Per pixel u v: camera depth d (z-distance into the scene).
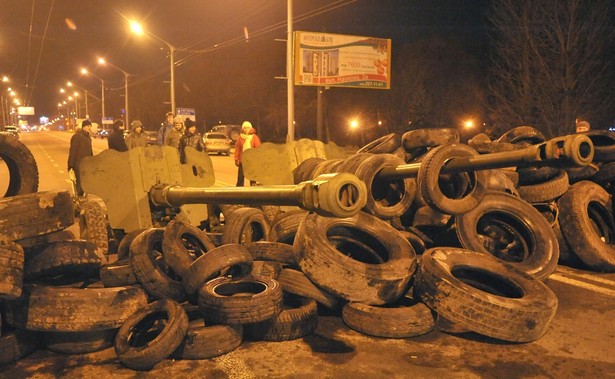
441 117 40.50
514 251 7.66
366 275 5.57
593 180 8.80
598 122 26.38
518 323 5.17
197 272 5.44
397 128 41.53
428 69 40.94
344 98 48.19
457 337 5.42
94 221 7.76
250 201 4.77
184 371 4.67
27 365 4.78
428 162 5.56
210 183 9.20
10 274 4.63
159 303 5.13
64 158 33.19
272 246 6.48
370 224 6.56
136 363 4.62
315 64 30.94
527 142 9.40
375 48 32.22
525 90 25.67
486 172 6.06
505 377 4.60
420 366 4.78
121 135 10.47
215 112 70.38
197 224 8.62
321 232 5.93
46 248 5.34
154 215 8.29
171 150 8.62
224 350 4.95
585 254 7.70
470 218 7.10
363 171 6.59
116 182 8.01
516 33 26.08
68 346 4.96
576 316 6.01
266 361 4.86
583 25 24.77
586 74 25.06
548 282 7.25
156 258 6.27
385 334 5.34
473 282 6.30
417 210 8.02
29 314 4.84
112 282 5.63
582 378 4.61
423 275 5.59
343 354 5.00
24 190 6.36
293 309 5.40
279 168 10.48
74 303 4.89
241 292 5.62
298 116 50.94
